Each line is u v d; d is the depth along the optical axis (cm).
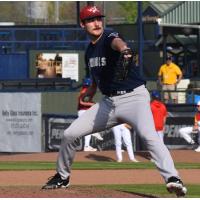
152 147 2125
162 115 4516
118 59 2077
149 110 2155
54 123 5359
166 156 2117
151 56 8012
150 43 8494
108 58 2125
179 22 10462
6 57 7469
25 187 2445
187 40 8288
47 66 7362
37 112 5444
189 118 5272
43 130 5425
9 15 14575
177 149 5300
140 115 2141
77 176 3322
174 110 5331
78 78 7325
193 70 8125
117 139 4409
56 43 8219
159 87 6372
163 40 7469
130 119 2161
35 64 7362
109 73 2138
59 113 5531
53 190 2289
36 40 8469
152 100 4516
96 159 4550
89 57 2183
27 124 5478
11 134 5534
